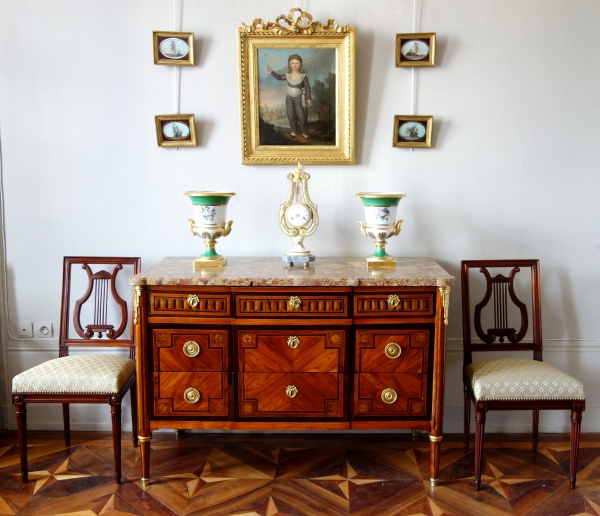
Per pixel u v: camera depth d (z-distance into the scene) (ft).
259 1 8.39
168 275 7.10
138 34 8.46
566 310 8.91
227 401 7.23
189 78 8.54
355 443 8.64
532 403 7.15
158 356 7.17
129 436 8.84
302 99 8.47
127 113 8.61
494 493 7.20
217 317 7.08
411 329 7.09
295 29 8.21
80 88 8.55
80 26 8.43
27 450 7.95
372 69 8.48
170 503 6.97
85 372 7.25
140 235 8.88
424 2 8.36
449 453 8.30
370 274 7.20
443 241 8.84
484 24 8.39
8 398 9.04
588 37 8.39
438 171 8.68
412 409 7.25
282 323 7.06
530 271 8.82
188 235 8.89
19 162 8.71
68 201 8.79
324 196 8.77
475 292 8.92
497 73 8.47
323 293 7.01
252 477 7.59
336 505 6.93
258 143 8.57
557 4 8.33
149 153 8.70
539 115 8.54
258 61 8.38
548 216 8.75
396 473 7.71
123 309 8.41
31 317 8.99
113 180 8.75
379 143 8.64
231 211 8.82
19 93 8.56
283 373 7.18
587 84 8.46
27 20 8.41
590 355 8.95
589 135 8.57
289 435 8.91
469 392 7.68
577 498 7.10
